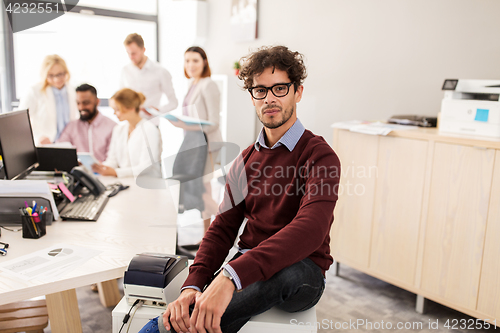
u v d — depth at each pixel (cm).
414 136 203
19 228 147
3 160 171
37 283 107
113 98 282
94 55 466
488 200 179
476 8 230
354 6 297
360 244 234
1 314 151
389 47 277
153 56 507
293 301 114
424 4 255
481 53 230
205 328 99
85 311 205
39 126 296
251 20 385
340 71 312
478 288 185
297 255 104
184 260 127
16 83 426
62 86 297
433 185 198
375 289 238
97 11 461
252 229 134
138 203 179
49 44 434
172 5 473
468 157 184
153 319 110
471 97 210
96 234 142
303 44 340
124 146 261
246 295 106
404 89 271
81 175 188
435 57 252
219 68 441
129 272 116
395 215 215
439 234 198
